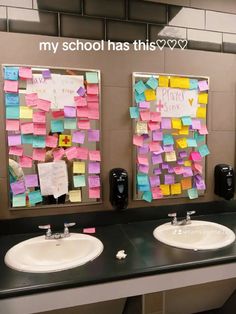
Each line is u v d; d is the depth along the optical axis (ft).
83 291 3.62
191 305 5.99
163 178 5.85
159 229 5.23
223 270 4.22
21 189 5.08
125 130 5.58
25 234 5.12
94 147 5.40
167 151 5.82
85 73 5.25
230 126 6.27
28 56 4.96
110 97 5.45
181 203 6.05
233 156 6.35
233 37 6.16
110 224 5.59
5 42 4.83
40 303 3.48
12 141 4.97
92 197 5.46
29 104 5.01
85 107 5.29
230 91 6.22
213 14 5.99
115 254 4.30
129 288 3.80
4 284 3.47
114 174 5.33
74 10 5.16
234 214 6.26
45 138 5.14
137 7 5.50
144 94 5.60
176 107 5.81
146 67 5.61
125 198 5.36
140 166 5.69
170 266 3.91
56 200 5.26
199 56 5.94
